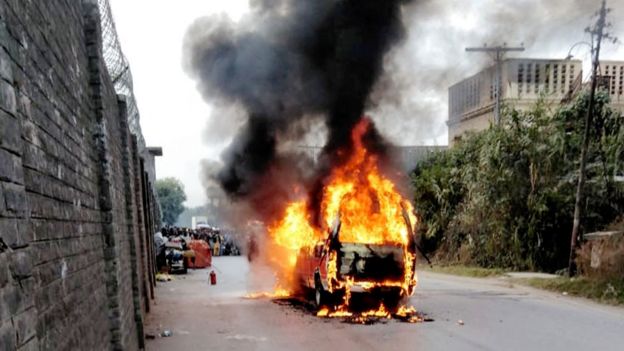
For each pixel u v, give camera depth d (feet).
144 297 36.68
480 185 67.92
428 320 33.63
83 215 13.88
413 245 37.24
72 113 13.52
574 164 59.47
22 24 8.90
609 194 57.41
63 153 11.84
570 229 60.70
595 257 48.47
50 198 10.13
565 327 31.17
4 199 6.51
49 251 9.68
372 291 35.86
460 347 26.16
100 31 19.10
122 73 27.32
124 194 26.12
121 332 17.39
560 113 61.00
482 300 42.83
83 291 12.87
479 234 70.38
